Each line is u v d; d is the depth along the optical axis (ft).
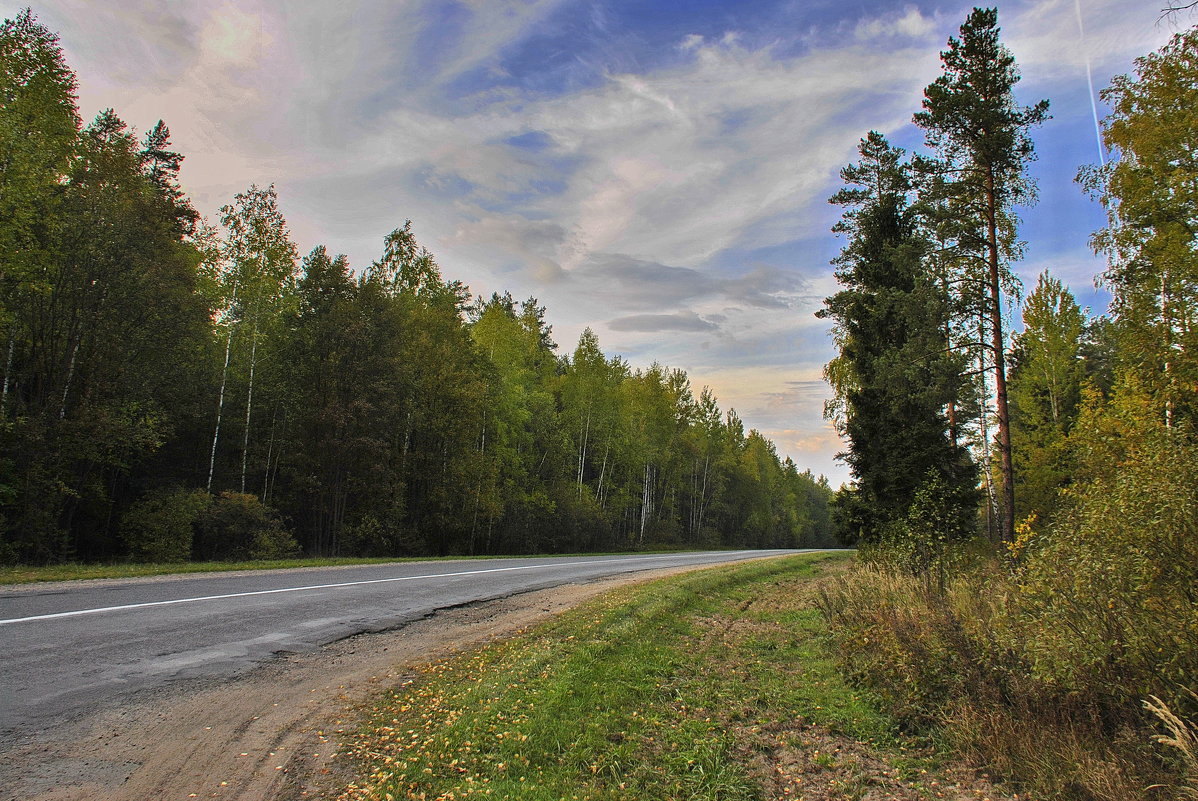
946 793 15.85
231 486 88.43
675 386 191.11
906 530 37.96
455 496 106.11
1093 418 37.63
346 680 21.21
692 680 24.30
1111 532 17.67
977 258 53.47
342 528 90.33
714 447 222.07
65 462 61.05
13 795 11.77
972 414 75.00
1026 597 20.58
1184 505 16.37
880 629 26.48
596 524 139.44
